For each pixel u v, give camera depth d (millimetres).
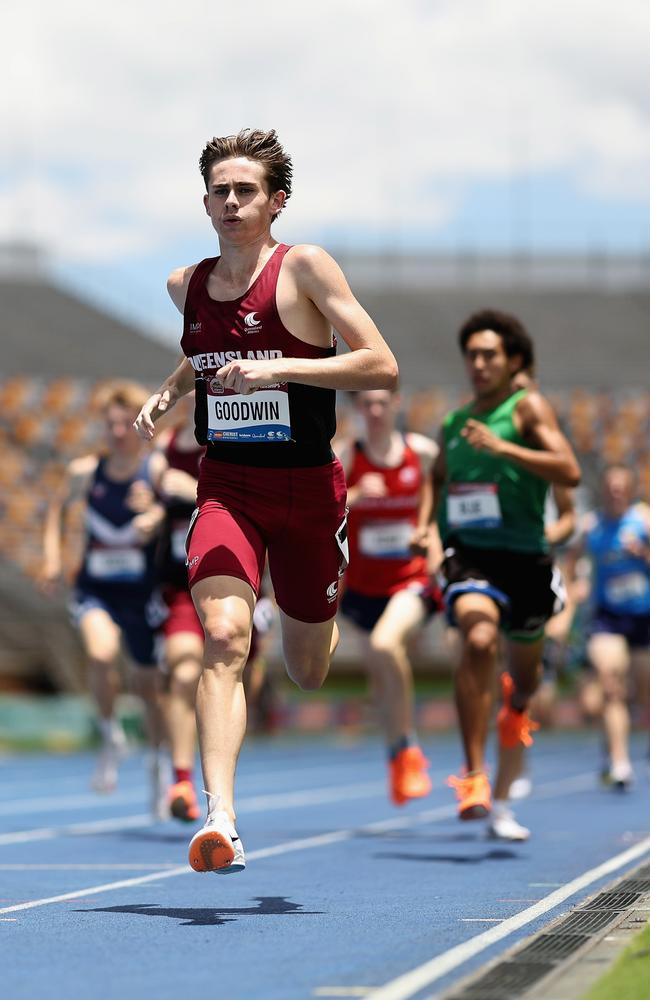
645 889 12289
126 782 37250
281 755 52938
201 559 11656
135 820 24016
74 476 24844
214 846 10508
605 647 30844
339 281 11820
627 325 112188
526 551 17219
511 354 17453
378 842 19062
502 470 17094
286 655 12961
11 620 67375
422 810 26109
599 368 104125
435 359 103438
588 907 11211
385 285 116250
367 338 11703
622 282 117875
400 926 10914
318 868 15641
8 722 55969
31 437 80812
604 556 30891
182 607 20922
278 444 11906
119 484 24328
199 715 11109
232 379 11289
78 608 24828
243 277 11984
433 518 18344
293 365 11352
